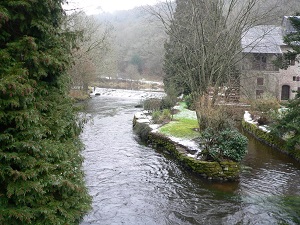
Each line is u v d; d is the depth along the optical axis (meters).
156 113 21.00
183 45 17.94
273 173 12.46
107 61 50.25
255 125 19.55
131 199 9.93
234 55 16.70
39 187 4.68
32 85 5.30
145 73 65.69
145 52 59.06
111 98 42.50
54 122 5.90
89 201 6.62
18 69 4.78
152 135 17.27
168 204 9.60
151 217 8.77
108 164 13.42
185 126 18.23
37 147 4.82
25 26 5.46
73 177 5.80
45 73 5.55
